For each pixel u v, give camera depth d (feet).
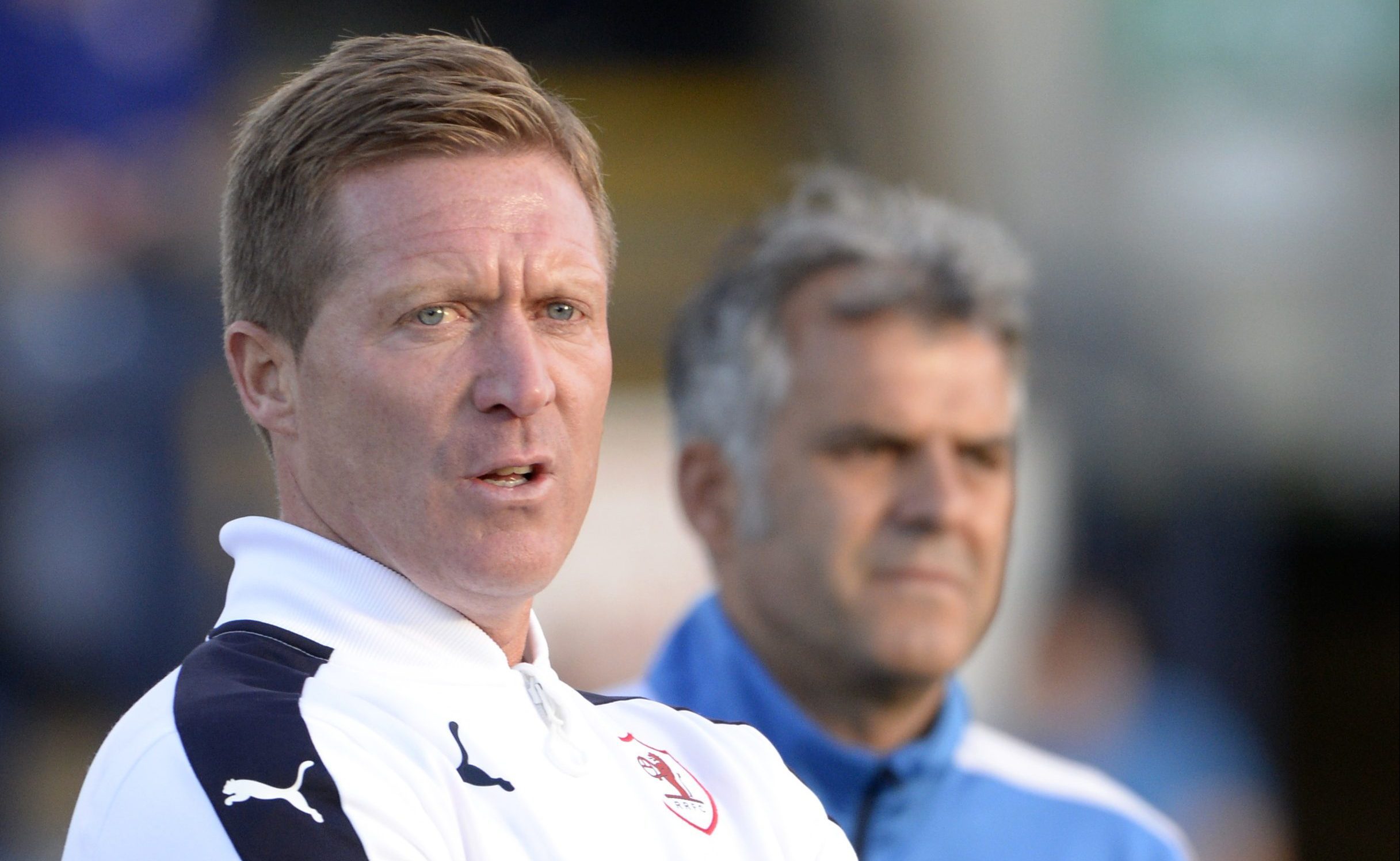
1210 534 70.23
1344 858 81.51
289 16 70.44
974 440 30.99
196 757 15.51
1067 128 74.33
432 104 17.39
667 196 75.31
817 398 30.66
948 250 31.94
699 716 20.65
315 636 17.11
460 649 17.42
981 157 74.38
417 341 17.07
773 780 19.75
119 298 64.59
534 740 17.47
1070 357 71.67
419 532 17.10
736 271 33.01
